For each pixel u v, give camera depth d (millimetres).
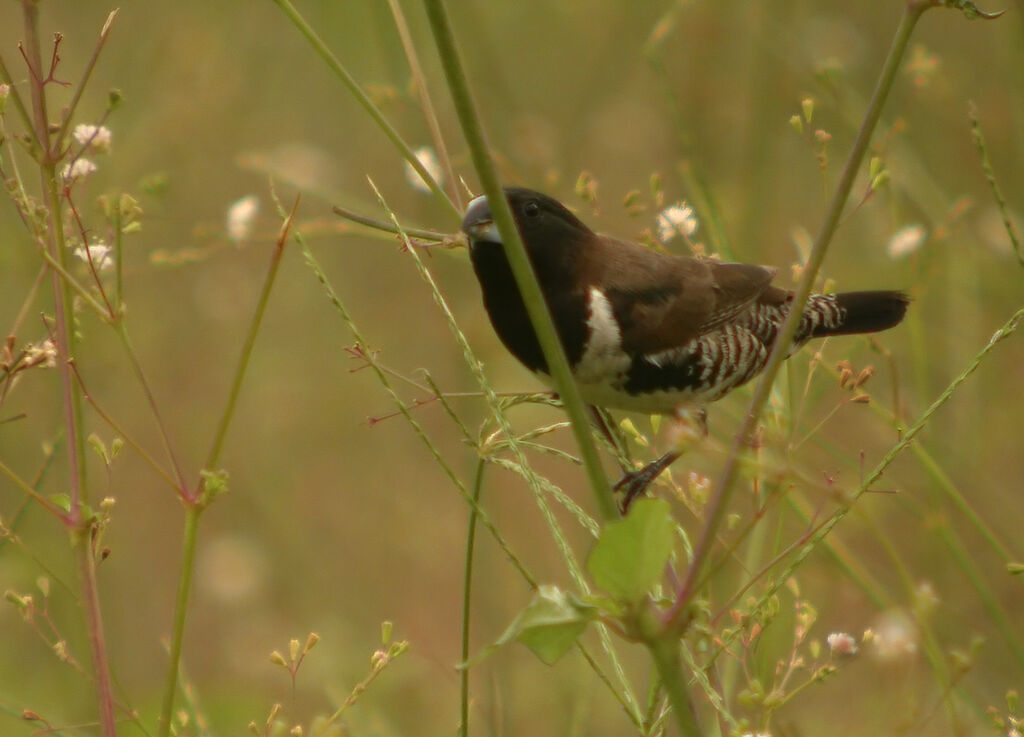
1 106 5660
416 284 16219
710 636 4879
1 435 11586
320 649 11289
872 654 7281
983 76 15281
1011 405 12656
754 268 9188
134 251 15305
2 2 15242
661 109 14883
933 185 11680
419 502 14180
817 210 14758
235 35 16531
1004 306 12953
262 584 12453
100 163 13039
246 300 15805
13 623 10586
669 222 8266
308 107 16828
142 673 12234
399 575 13391
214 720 10711
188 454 14062
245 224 8820
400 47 11453
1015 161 14031
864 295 9719
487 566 11156
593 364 8453
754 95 12453
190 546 5500
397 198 16547
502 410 6301
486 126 12781
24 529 11297
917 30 15625
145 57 14922
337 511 14039
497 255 8180
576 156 14961
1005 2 14023
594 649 10703
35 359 5676
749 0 14562
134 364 5586
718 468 9141
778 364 4789
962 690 8141
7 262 11602
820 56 14000
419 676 11227
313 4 16812
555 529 5289
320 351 15750
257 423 14812
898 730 6406
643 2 15648
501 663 9844
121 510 13789
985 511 11172
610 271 8477
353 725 8594
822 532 5375
